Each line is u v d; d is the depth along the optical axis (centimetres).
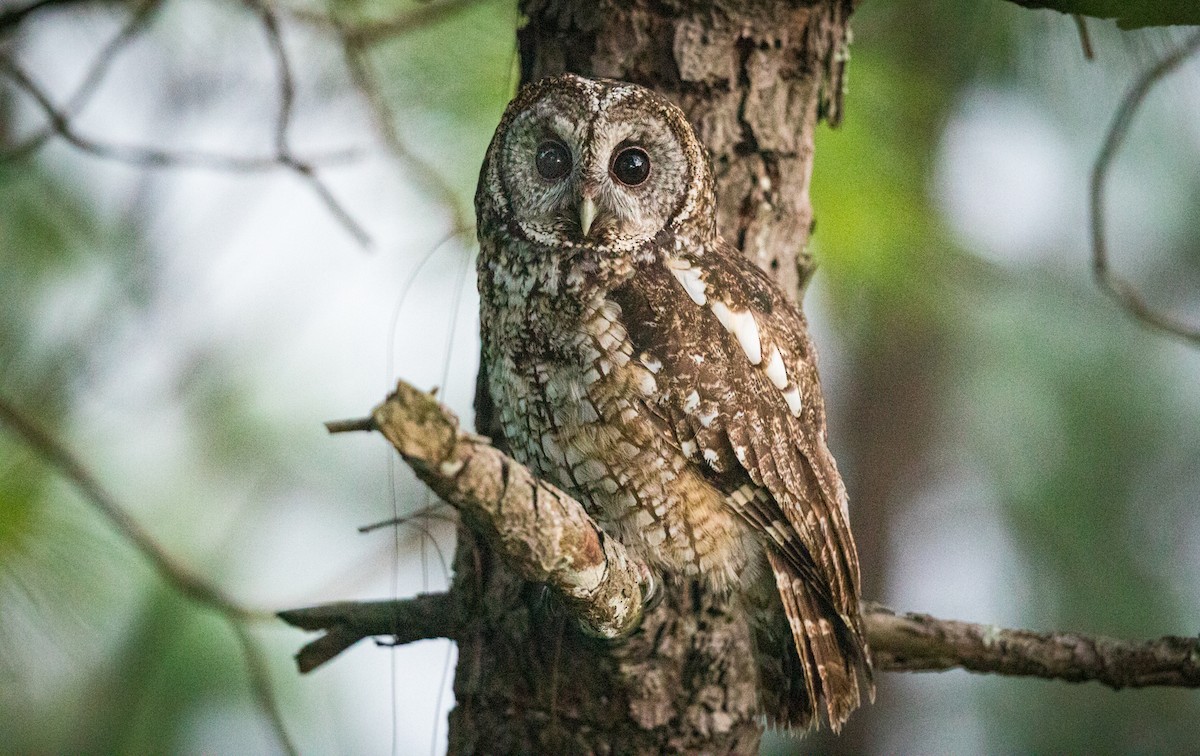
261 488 842
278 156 797
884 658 797
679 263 795
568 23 796
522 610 791
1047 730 866
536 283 795
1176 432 863
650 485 794
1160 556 865
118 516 798
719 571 795
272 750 823
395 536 785
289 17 809
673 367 793
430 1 807
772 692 799
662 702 791
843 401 906
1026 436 866
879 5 810
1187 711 866
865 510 888
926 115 810
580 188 793
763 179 795
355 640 793
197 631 821
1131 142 845
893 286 816
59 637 796
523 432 796
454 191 809
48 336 827
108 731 820
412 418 768
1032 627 864
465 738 792
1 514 795
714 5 794
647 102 793
